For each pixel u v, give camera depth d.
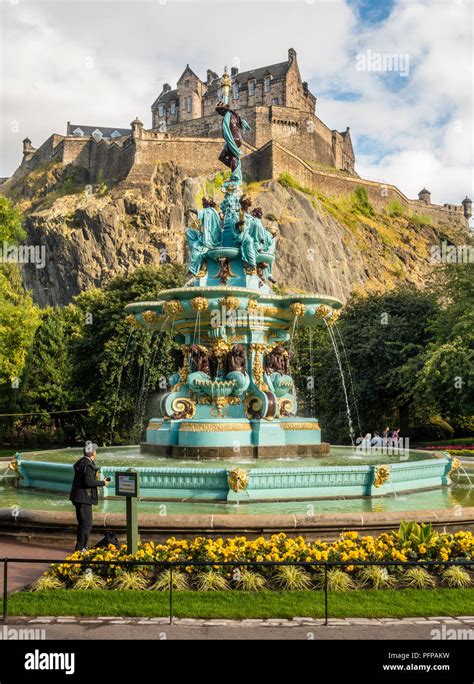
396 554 9.65
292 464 16.70
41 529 12.20
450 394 43.22
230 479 13.60
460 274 47.00
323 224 132.88
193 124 150.88
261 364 19.73
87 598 8.70
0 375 43.66
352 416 52.34
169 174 132.12
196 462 17.08
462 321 43.56
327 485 14.63
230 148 21.88
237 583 9.24
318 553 9.52
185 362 20.08
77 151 150.50
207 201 21.45
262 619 8.10
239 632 7.66
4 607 8.05
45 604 8.45
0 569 10.34
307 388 56.25
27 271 130.88
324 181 147.12
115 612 8.25
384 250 146.50
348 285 130.12
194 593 8.90
